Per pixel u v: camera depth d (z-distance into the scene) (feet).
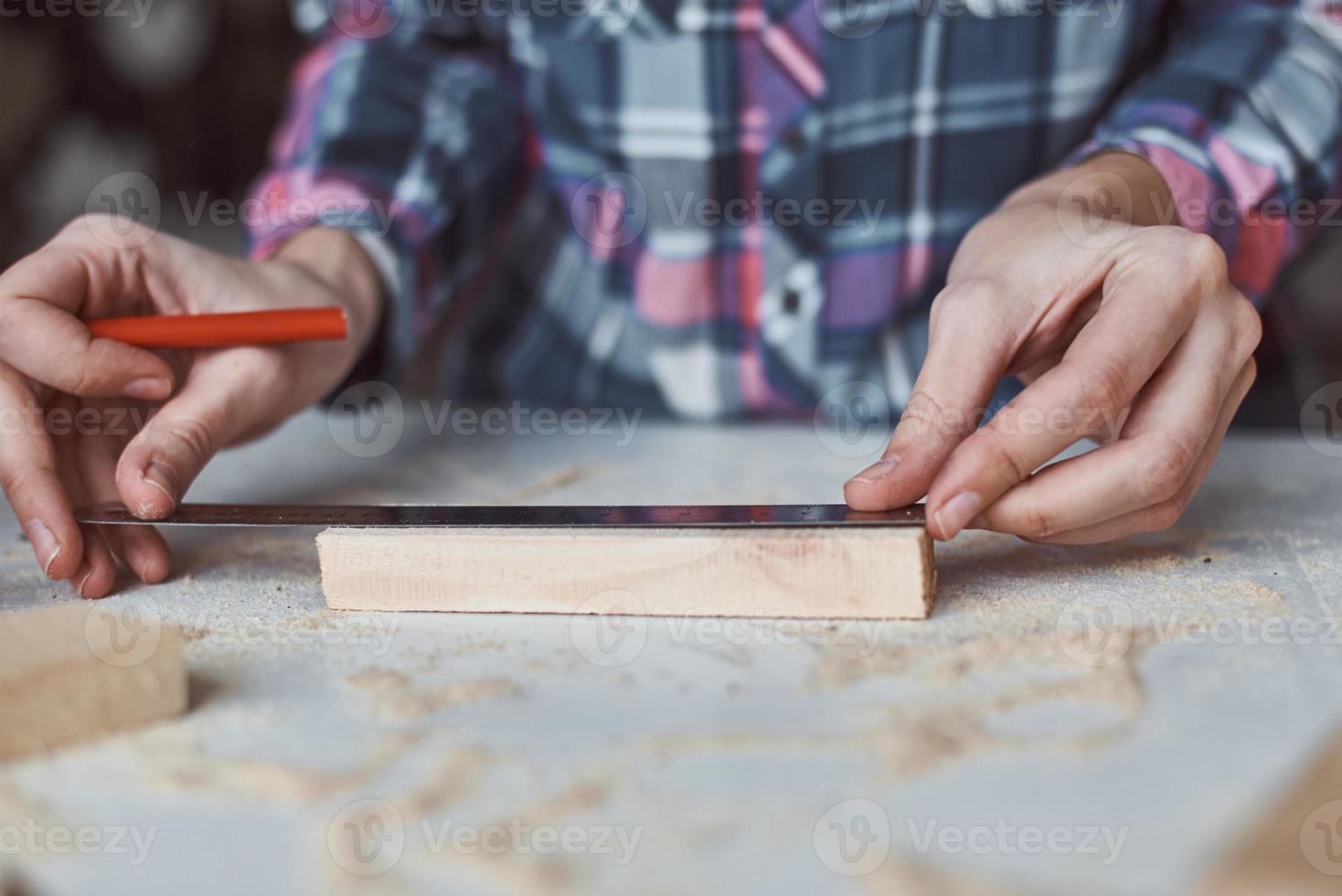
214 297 2.50
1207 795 1.19
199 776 1.31
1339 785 1.15
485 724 1.42
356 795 1.26
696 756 1.32
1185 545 2.17
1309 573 1.96
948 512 1.75
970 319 1.99
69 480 2.33
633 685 1.54
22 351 2.14
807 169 3.61
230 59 9.92
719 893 1.05
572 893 1.06
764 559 1.78
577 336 4.10
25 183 9.55
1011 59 3.44
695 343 3.90
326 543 1.90
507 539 1.85
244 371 2.39
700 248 3.76
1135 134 2.79
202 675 1.62
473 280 4.01
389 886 1.08
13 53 9.21
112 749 1.38
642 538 1.81
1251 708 1.40
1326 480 2.75
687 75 3.61
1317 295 8.93
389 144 3.51
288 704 1.50
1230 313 1.94
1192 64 3.04
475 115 3.76
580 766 1.30
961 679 1.51
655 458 3.18
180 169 9.96
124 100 9.76
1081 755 1.29
